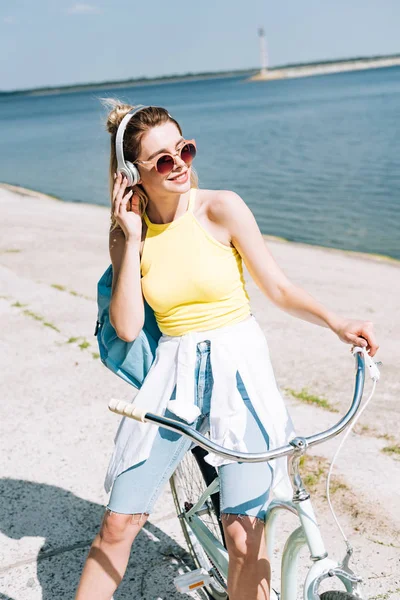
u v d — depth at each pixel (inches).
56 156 1658.5
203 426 102.7
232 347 97.6
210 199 98.6
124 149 98.0
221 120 2524.6
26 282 336.5
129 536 101.3
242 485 94.4
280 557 130.3
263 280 98.7
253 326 100.7
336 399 199.5
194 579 112.5
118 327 101.5
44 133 2787.9
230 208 96.8
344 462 163.3
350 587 78.9
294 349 242.4
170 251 98.6
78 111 5374.0
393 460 163.8
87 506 151.9
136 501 100.2
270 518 93.9
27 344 251.6
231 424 95.7
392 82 5388.8
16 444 179.2
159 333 107.4
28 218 545.3
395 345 246.5
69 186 1101.1
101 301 107.2
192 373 98.1
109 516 100.5
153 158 95.3
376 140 1417.3
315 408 194.1
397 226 660.7
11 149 1999.3
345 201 803.4
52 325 271.1
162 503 151.8
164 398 100.2
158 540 139.3
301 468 161.6
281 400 99.0
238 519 93.9
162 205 98.6
